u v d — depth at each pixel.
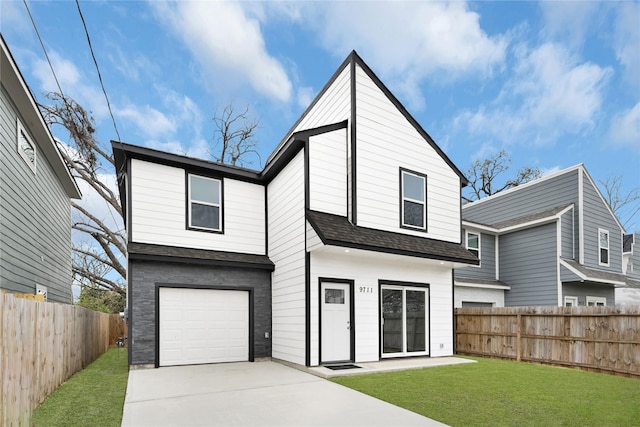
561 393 5.66
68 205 13.62
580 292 14.19
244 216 9.95
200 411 4.78
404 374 7.14
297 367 7.96
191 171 9.37
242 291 9.38
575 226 14.06
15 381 4.07
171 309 8.51
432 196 10.15
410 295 9.49
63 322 6.52
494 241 15.48
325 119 10.00
